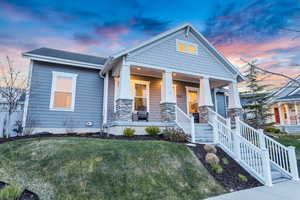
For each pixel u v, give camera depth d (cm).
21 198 320
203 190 420
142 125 796
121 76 804
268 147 709
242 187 468
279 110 1748
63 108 865
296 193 423
